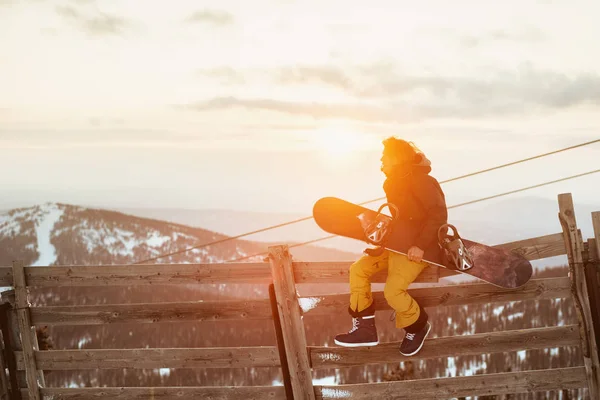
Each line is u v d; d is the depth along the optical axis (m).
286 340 5.73
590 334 5.36
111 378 90.62
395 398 5.71
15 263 6.17
